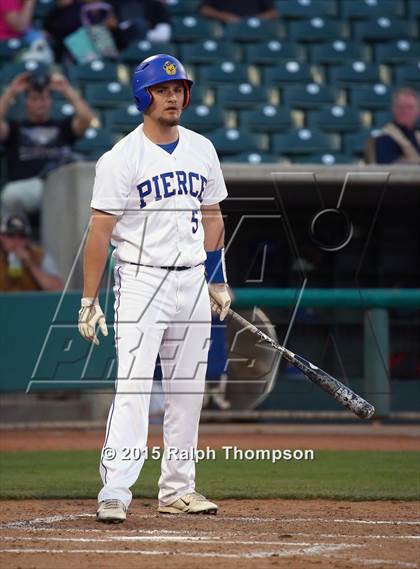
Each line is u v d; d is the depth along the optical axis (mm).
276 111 34688
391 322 25953
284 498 13625
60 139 30484
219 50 36562
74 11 35500
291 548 9547
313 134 33812
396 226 28734
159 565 8625
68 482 15156
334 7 38812
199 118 34094
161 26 36812
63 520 11398
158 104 11203
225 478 15836
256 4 38219
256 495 13695
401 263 28844
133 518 11516
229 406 23203
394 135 29156
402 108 29281
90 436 22281
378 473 16453
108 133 32469
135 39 35969
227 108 35031
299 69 36469
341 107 35219
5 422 23906
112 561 8820
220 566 8570
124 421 11203
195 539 10039
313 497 13648
